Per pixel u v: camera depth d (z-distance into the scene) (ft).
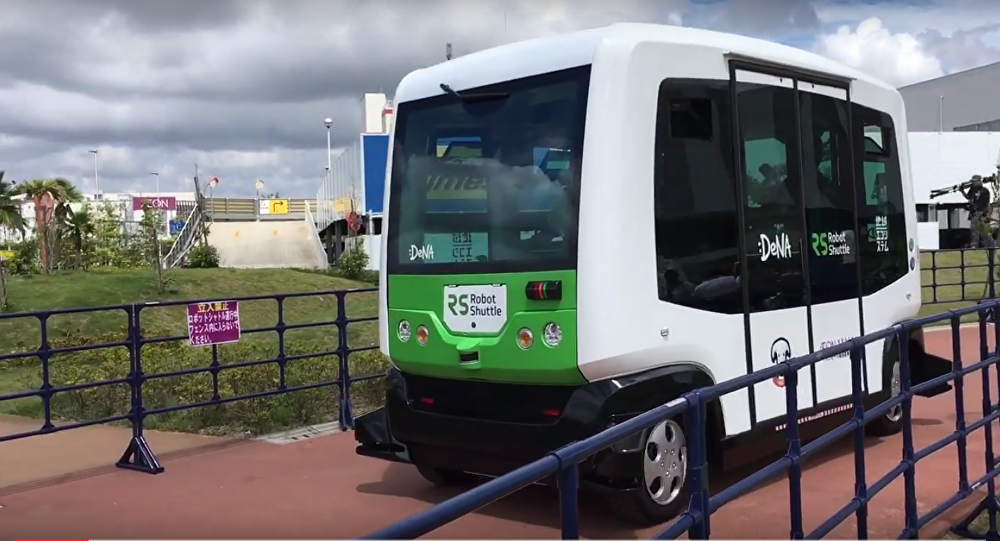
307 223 169.48
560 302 16.12
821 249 20.42
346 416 27.07
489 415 17.61
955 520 17.19
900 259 23.62
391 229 19.33
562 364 16.06
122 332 44.65
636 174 16.28
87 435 26.23
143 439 22.61
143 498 19.60
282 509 18.67
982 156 119.65
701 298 17.21
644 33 16.97
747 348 18.04
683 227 17.02
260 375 29.37
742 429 17.84
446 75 18.90
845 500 18.33
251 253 142.61
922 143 118.01
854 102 22.15
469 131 18.12
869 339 14.30
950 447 22.76
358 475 21.54
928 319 16.17
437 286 18.11
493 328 17.10
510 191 17.16
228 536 16.84
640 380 16.21
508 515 17.79
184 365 31.48
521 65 17.51
